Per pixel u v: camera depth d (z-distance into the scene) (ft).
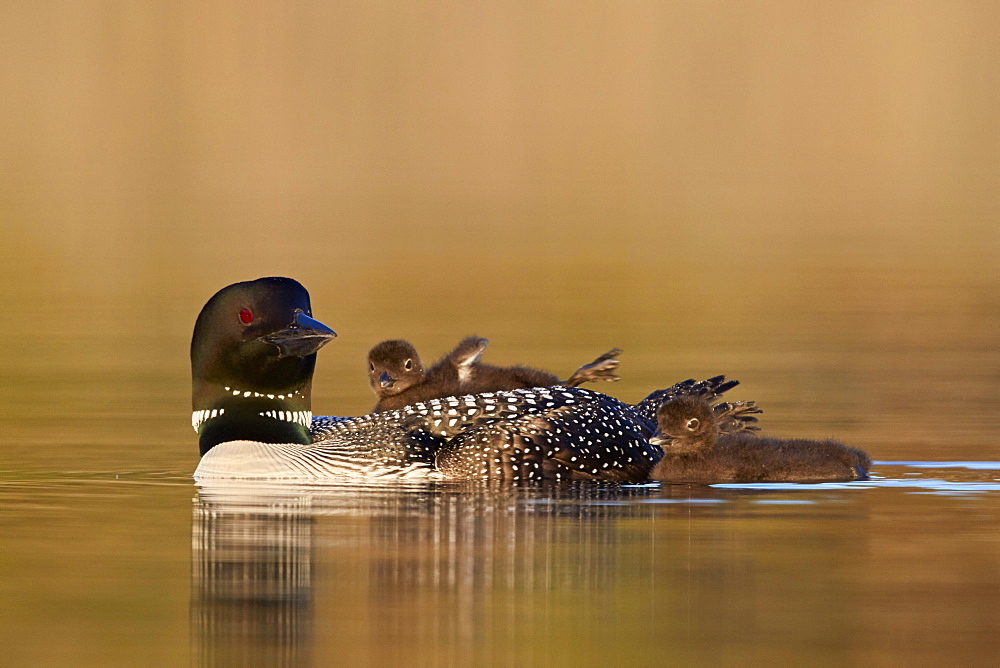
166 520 31.24
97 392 50.39
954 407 47.98
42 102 163.02
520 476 35.27
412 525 30.76
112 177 130.72
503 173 139.54
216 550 28.71
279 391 36.29
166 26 172.96
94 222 103.09
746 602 25.52
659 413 36.86
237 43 176.04
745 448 36.78
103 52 167.94
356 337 61.93
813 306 70.49
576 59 188.85
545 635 23.75
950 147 154.81
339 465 35.58
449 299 72.90
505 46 186.80
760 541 29.60
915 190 125.39
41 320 66.90
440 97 181.68
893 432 43.62
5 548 28.89
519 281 79.25
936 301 71.77
